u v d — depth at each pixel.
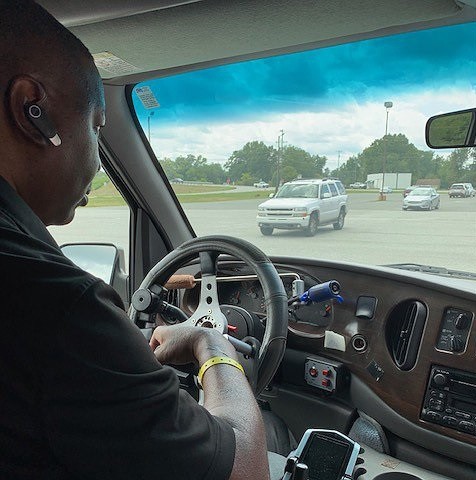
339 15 1.64
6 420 0.55
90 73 0.73
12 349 0.54
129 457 0.57
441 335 1.67
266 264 1.50
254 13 1.61
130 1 1.49
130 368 0.58
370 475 1.67
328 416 1.95
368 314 1.84
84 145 0.73
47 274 0.57
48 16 0.68
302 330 2.00
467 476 1.63
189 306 2.15
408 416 1.73
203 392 0.88
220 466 0.63
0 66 0.63
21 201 0.65
